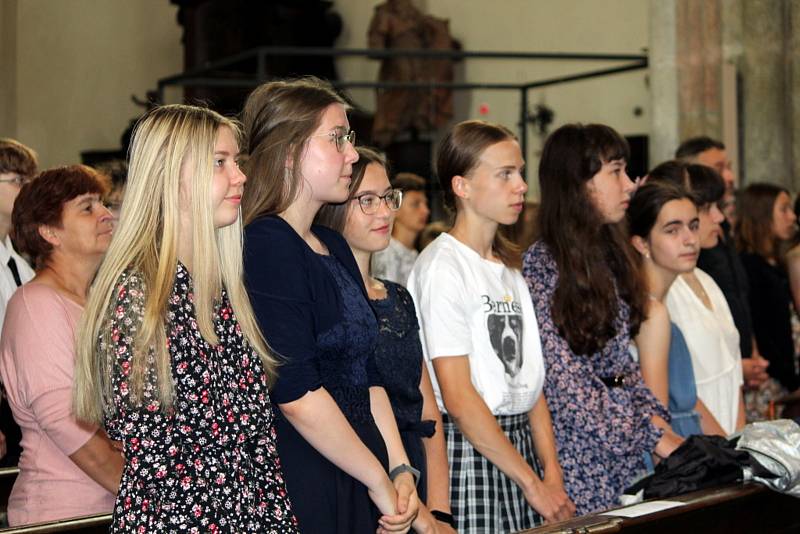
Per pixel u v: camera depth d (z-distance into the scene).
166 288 2.14
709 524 3.08
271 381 2.38
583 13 11.02
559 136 3.65
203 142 2.23
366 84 10.21
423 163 10.75
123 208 2.23
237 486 2.17
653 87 7.77
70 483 3.10
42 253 3.34
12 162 4.14
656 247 3.90
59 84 13.25
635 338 3.87
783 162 7.59
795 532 3.39
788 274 5.53
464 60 12.17
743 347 4.86
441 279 3.27
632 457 3.58
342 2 14.03
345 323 2.56
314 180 2.57
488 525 3.26
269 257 2.45
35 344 3.08
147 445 2.10
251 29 13.34
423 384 3.13
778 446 3.24
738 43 7.65
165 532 2.08
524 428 3.40
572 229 3.57
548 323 3.55
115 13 13.73
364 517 2.53
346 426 2.43
